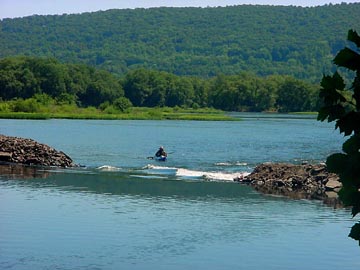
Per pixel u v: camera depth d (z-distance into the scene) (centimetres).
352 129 1462
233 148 15775
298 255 5047
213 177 9812
